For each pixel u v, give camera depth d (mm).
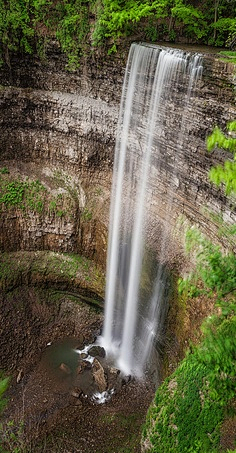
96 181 25328
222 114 16484
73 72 23766
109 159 24391
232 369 6926
